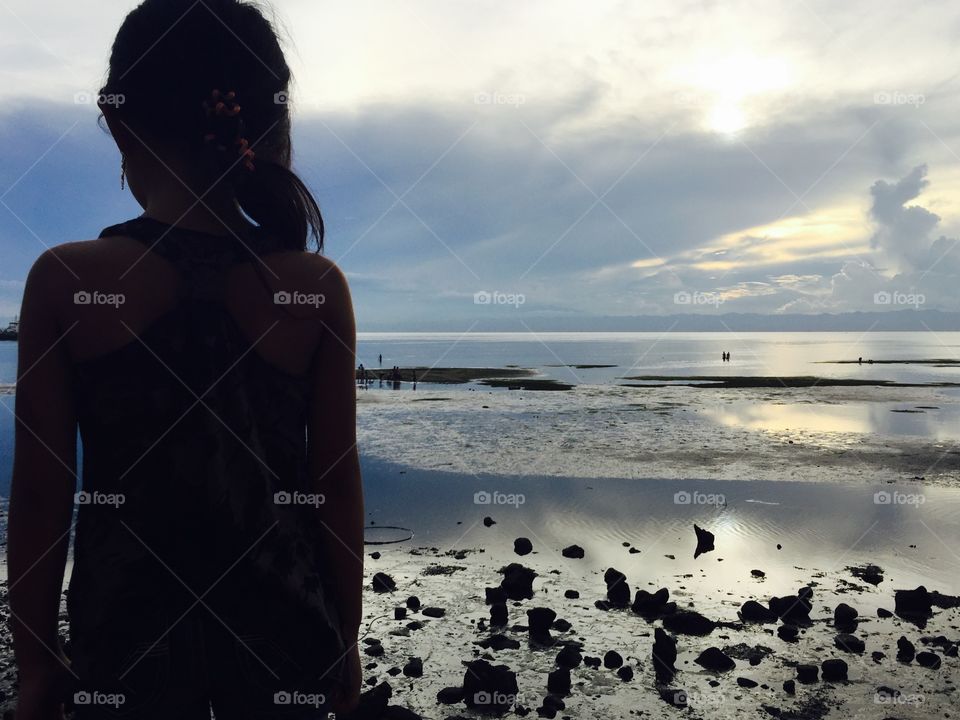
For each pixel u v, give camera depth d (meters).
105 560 1.05
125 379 1.05
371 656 4.84
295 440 1.22
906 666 4.80
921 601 5.92
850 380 53.25
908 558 7.74
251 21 1.24
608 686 4.41
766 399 34.19
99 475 1.07
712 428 21.14
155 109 1.15
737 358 117.81
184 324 1.09
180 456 1.07
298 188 1.28
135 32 1.16
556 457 15.33
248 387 1.14
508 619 5.60
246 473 1.12
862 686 4.48
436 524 9.10
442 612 5.71
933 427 21.94
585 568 7.17
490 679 4.20
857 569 7.30
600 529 8.91
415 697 4.24
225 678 1.11
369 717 3.82
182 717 1.08
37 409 1.03
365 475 13.05
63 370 1.05
